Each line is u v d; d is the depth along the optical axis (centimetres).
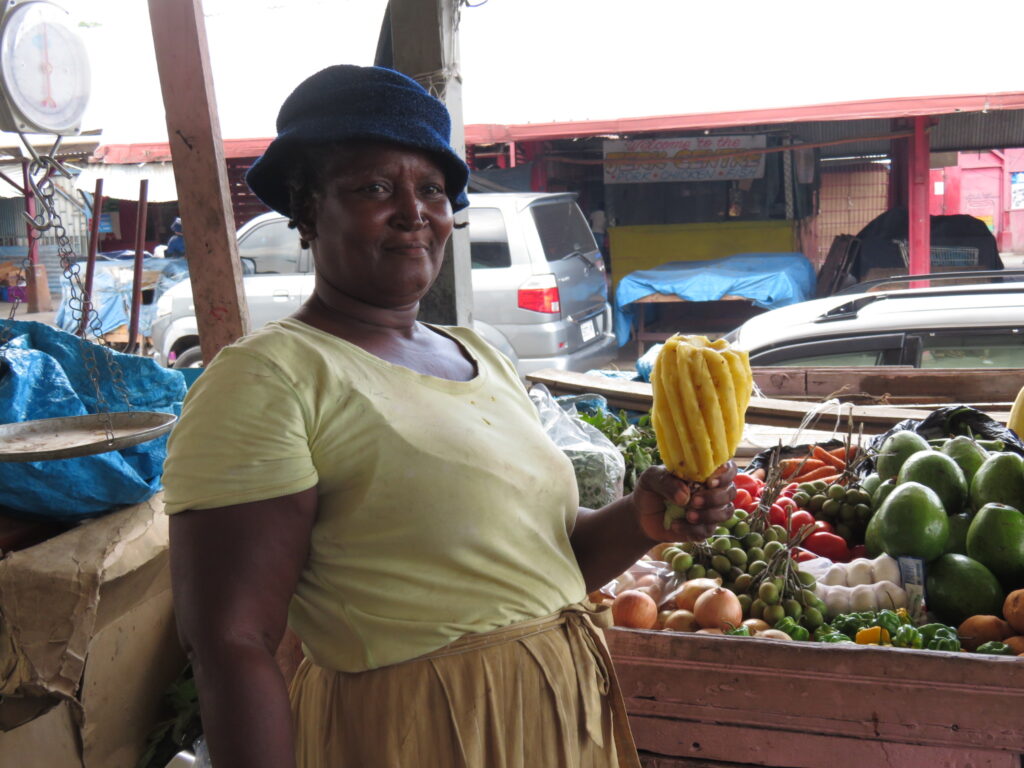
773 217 1278
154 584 303
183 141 323
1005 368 531
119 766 293
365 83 140
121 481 289
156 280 1142
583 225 1061
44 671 260
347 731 142
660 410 148
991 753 221
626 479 371
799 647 232
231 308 333
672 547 300
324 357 137
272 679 126
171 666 320
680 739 243
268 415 131
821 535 312
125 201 1647
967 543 282
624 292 1190
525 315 933
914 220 1156
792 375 547
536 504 152
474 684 142
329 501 138
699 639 240
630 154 1281
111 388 326
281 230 985
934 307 580
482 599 143
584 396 471
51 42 321
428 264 149
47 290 1756
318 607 142
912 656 225
